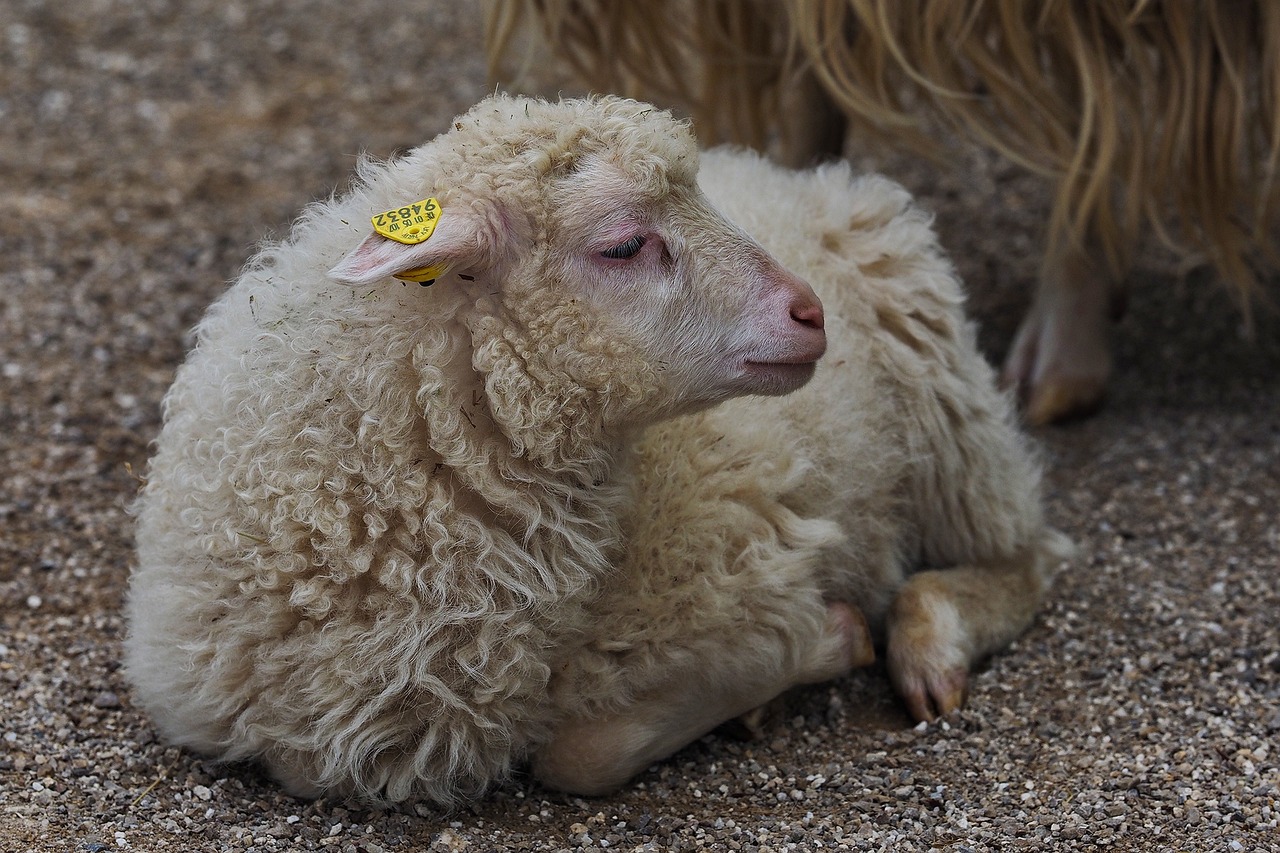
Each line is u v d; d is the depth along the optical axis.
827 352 7.00
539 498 5.72
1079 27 8.45
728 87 10.07
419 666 5.68
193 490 5.91
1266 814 6.02
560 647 5.98
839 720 6.93
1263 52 8.65
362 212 5.74
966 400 7.52
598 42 9.74
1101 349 10.04
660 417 5.85
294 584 5.67
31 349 10.46
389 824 5.91
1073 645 7.58
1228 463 9.48
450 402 5.54
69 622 7.52
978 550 7.68
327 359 5.61
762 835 5.90
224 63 16.11
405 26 17.20
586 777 6.13
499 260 5.49
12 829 5.64
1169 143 8.81
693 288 5.68
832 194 7.61
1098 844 5.82
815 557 6.56
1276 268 9.99
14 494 8.74
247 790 6.16
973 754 6.59
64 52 16.00
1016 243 12.53
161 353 10.59
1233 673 7.23
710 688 6.30
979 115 8.96
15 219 12.47
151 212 12.85
